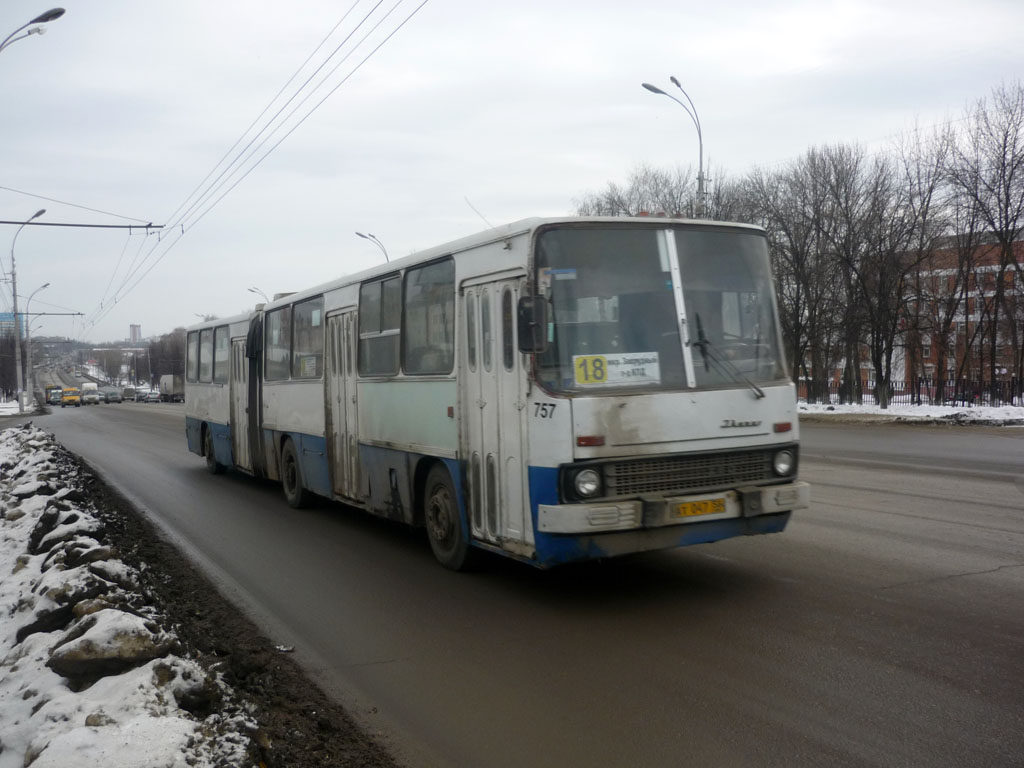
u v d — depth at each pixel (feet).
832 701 14.75
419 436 26.84
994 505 33.55
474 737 14.21
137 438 92.63
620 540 19.89
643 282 21.30
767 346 22.39
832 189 126.11
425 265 26.45
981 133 114.93
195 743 12.59
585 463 19.66
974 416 83.97
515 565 26.43
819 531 28.84
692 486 20.72
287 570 27.25
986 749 12.80
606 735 13.96
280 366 41.24
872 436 70.54
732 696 15.23
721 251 22.35
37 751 12.37
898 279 122.21
